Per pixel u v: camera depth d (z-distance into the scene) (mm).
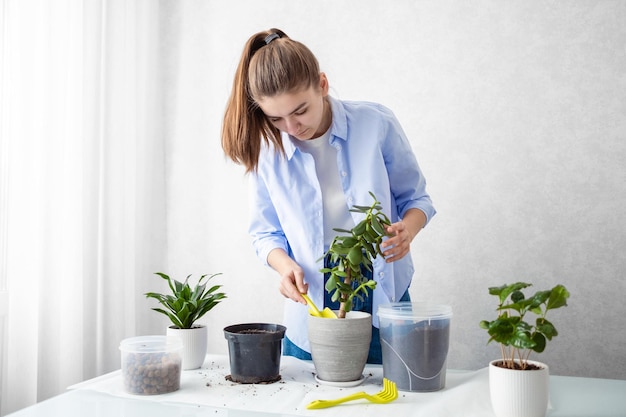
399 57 2344
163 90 2623
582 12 2162
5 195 1827
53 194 1950
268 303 2471
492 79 2246
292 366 1403
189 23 2604
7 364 1799
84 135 2113
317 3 2438
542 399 966
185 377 1293
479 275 2246
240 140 1390
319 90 1340
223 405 1068
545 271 2182
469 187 2264
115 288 2254
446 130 2291
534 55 2207
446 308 1237
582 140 2154
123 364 1165
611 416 1015
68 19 2018
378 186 1449
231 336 1231
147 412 1029
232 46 2545
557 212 2174
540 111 2197
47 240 1931
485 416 1006
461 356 2254
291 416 1003
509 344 963
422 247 2309
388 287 1441
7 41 1815
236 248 2520
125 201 2348
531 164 2203
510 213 2221
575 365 2143
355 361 1217
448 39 2295
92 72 2146
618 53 2125
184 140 2596
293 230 1500
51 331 1949
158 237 2602
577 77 2162
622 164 2113
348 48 2398
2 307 1813
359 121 1486
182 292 1415
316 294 1466
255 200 1580
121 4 2299
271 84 1244
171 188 2604
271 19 2494
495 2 2250
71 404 1080
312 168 1468
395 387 1137
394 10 2354
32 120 1859
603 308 2119
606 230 2123
